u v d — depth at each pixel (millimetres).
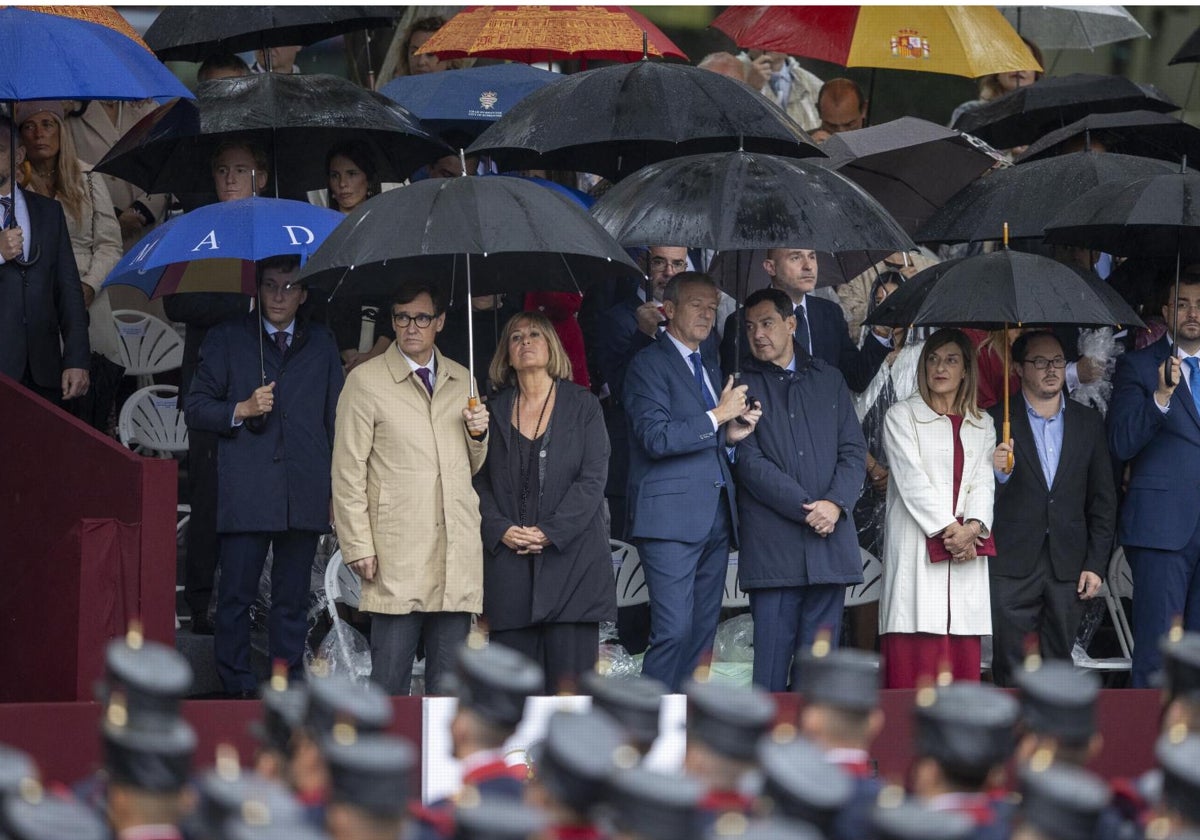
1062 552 32812
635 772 15781
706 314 32000
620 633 35469
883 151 35938
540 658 30656
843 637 36500
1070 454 33000
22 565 29781
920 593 32062
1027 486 32812
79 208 36031
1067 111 41125
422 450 29719
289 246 30516
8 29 30625
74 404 36875
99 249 36344
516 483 30359
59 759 27297
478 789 18531
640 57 39688
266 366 31906
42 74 30156
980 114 42312
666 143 35438
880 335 35250
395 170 36062
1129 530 33625
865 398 36031
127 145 33500
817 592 31844
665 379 31828
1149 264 36281
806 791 16250
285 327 32250
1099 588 33156
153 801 16562
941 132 36969
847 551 31703
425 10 42781
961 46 39719
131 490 29391
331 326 36500
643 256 36156
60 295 32969
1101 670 36875
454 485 29781
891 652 32406
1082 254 37500
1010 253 32469
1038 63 42125
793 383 32281
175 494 29750
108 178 39094
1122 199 32438
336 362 32531
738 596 35844
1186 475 33375
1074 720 19469
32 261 32500
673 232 30188
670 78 32781
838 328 35438
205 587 34500
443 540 29641
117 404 39594
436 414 30047
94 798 18469
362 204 29906
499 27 36906
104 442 29578
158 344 39625
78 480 29688
